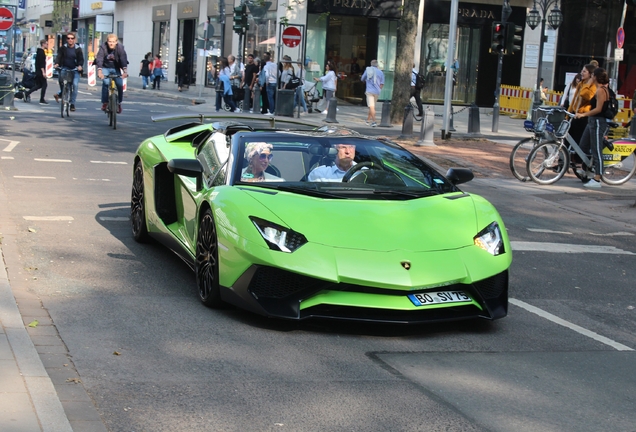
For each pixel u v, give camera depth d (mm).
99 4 59938
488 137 20859
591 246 8766
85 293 5707
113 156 13445
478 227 5473
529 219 10250
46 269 6281
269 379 4238
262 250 4941
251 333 5016
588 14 35469
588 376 4582
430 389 4219
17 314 4922
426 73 34781
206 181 6195
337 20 33844
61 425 3348
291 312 4949
